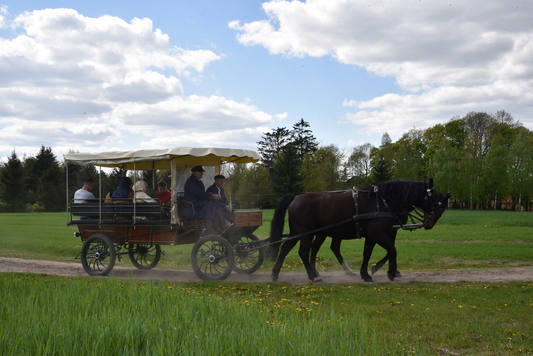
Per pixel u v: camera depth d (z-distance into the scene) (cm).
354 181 7931
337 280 1038
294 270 1224
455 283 970
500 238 2108
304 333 466
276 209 1050
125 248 1191
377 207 980
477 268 1232
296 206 1030
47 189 7375
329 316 597
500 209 7562
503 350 529
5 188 7150
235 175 5381
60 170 7619
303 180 6228
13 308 557
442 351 525
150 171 1164
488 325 618
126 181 1148
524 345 539
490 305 736
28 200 7375
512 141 6869
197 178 1059
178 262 1365
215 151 1011
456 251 1526
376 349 452
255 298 756
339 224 997
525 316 664
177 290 703
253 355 413
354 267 1264
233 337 443
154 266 1238
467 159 6725
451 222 3375
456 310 697
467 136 6912
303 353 417
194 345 428
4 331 454
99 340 424
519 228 2820
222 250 1044
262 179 5781
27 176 7969
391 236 1043
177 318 516
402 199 980
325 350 436
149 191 1156
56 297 622
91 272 1130
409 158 7381
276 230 1038
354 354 429
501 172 6550
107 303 598
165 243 1071
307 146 8394
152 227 1085
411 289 877
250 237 1134
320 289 877
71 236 2169
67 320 494
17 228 2788
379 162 6806
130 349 425
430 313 678
